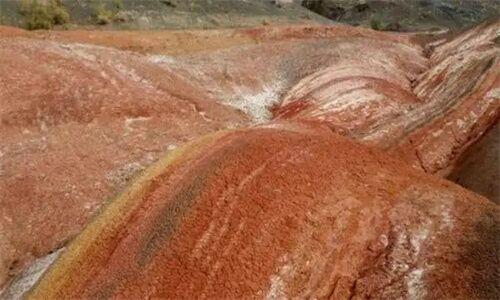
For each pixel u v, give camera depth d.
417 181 14.79
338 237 12.60
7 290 15.71
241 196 13.42
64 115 22.31
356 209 13.37
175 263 12.09
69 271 13.56
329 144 16.16
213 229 12.66
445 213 13.20
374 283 11.60
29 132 21.19
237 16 59.31
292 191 13.65
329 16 89.94
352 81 30.55
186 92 27.59
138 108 24.09
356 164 15.26
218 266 11.87
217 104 28.20
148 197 14.79
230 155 15.00
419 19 83.12
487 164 19.61
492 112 23.97
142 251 12.72
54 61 24.58
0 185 18.55
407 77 38.75
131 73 27.17
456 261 11.62
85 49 27.30
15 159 19.75
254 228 12.58
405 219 13.12
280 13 65.75
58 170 19.78
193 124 24.94
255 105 30.61
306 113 27.34
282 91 33.66
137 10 52.28
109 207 15.61
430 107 25.50
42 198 18.66
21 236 17.58
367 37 50.34
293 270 11.85
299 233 12.55
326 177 14.32
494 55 29.28
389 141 22.52
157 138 23.08
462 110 24.14
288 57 37.91
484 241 11.98
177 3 56.69
